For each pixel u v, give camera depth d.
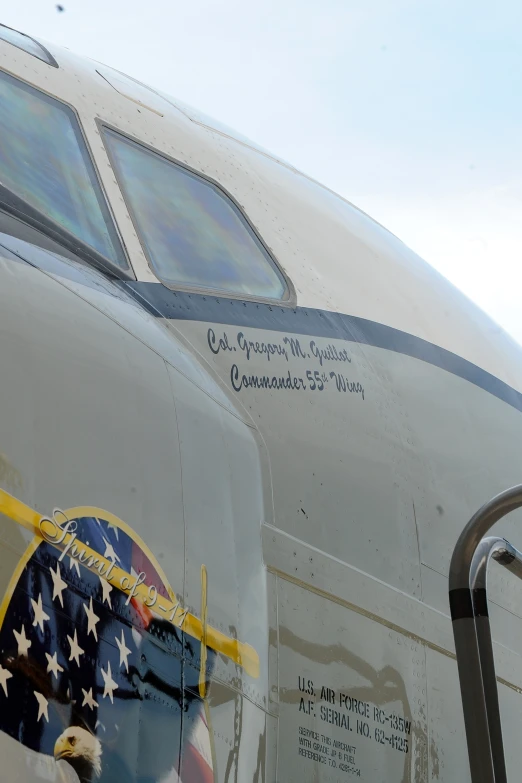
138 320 3.08
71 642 2.33
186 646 2.69
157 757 2.49
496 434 4.76
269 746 3.00
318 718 3.20
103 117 3.83
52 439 2.46
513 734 4.28
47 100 3.64
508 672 4.39
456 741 3.83
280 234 4.30
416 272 5.16
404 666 3.66
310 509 3.47
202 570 2.83
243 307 3.69
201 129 4.52
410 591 3.82
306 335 3.88
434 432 4.34
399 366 4.36
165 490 2.76
